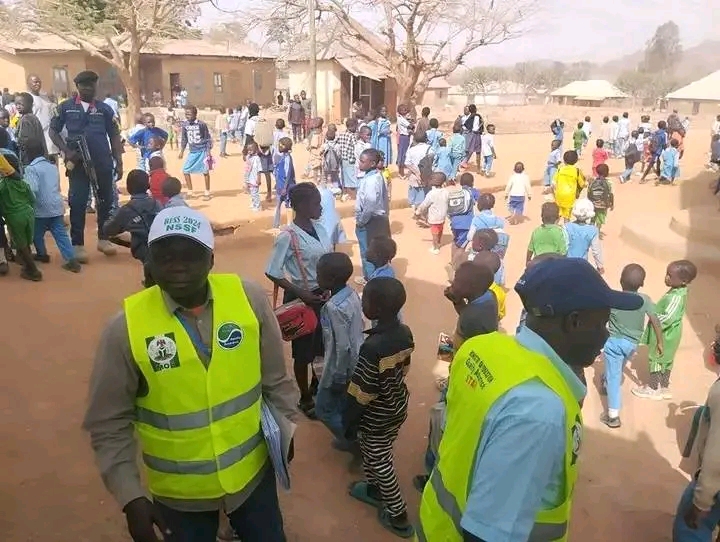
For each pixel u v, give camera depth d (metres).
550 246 7.59
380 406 3.93
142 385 2.39
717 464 2.99
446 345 5.05
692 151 27.92
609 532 4.29
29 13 30.20
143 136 13.41
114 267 9.39
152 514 2.32
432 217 11.11
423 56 35.06
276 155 13.81
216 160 20.59
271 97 45.00
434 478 2.18
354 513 4.35
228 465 2.48
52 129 8.95
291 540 4.03
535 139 30.44
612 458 5.18
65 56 37.84
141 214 6.86
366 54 35.25
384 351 3.83
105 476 2.35
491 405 1.86
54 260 9.51
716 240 11.15
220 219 12.23
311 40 22.95
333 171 14.52
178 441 2.40
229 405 2.45
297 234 5.05
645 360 7.12
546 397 1.81
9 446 4.86
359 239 8.81
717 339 4.89
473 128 18.94
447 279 9.88
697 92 43.12
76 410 5.46
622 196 17.33
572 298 1.92
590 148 27.47
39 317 7.40
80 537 3.93
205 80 41.47
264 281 9.35
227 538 3.67
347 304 4.55
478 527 1.80
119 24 30.56
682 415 5.89
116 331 2.33
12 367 6.18
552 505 1.87
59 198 8.86
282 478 2.64
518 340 2.02
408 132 18.23
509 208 14.11
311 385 5.54
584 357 2.00
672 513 4.51
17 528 3.97
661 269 10.70
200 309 2.42
